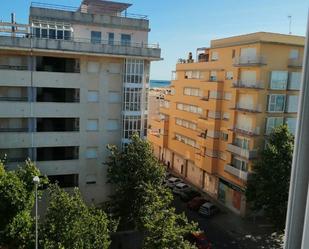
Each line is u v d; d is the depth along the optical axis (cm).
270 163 2978
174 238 1916
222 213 3694
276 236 3192
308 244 260
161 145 5428
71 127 3156
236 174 3616
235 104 3709
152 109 7306
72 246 1862
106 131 3189
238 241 3080
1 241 2030
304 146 283
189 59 4975
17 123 2977
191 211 3719
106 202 2972
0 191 2002
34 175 2145
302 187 285
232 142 3769
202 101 4291
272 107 3453
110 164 2906
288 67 3484
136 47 3091
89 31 3256
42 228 1981
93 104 3108
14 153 2977
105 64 3095
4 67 2888
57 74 2952
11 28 3000
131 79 3153
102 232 2027
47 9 3120
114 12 3597
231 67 3825
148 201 2595
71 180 3180
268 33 3362
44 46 2828
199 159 4338
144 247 2017
